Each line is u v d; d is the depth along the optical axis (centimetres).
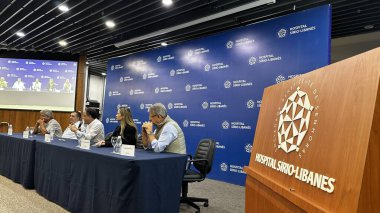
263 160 168
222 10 479
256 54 470
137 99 695
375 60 87
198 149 336
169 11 519
